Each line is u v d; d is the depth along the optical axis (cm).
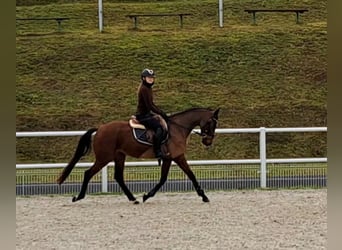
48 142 2192
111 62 2897
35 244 977
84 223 1148
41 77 2770
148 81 1364
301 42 3042
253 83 2694
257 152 2138
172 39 3119
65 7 3703
